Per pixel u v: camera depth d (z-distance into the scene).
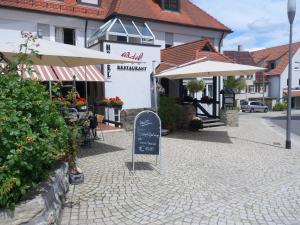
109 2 25.16
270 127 20.97
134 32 22.28
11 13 20.11
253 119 30.05
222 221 5.48
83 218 5.56
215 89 20.33
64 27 22.20
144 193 6.80
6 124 4.27
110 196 6.61
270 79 66.19
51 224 4.61
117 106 15.63
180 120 16.45
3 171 4.11
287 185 7.45
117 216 5.66
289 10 11.94
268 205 6.21
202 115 21.17
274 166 9.24
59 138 5.70
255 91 65.38
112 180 7.66
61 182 6.01
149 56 20.81
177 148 11.77
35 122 5.04
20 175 4.43
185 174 8.25
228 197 6.62
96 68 18.94
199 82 24.50
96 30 23.06
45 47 7.93
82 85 21.23
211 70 12.38
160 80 23.39
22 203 4.28
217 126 19.22
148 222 5.43
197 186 7.30
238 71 12.69
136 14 24.09
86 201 6.33
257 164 9.45
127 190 6.97
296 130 20.14
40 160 4.83
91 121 12.32
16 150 4.21
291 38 12.11
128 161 9.51
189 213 5.80
